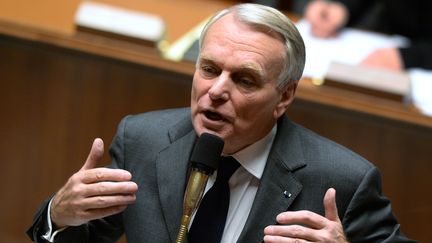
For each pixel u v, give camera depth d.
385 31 11.05
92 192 4.52
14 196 8.24
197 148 4.45
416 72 8.73
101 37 8.37
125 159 5.34
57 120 8.04
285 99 4.93
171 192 5.06
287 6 13.15
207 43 4.66
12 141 8.17
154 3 10.39
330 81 7.74
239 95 4.61
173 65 7.69
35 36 8.00
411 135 7.14
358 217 5.00
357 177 5.04
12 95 8.12
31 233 5.09
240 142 4.79
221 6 10.72
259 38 4.61
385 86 7.62
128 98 7.83
